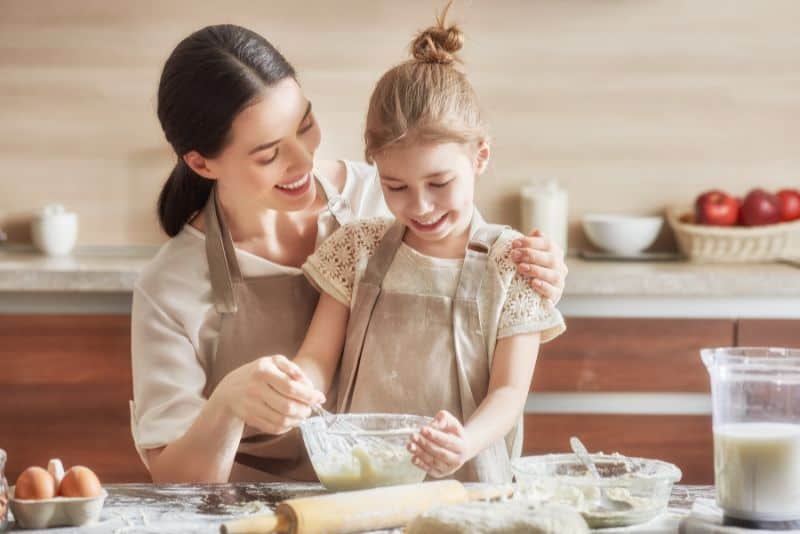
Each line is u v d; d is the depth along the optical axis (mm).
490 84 3957
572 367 3342
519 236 1921
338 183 2219
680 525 1408
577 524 1308
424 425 1655
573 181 3992
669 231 3957
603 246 3793
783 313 3344
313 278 1992
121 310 3359
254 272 2047
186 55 1865
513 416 1771
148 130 3992
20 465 3377
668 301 3340
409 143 1756
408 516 1408
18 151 3992
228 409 1702
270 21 3938
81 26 3953
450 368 1860
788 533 1339
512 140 3973
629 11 3936
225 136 1820
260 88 1808
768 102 3973
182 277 2033
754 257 3650
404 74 1822
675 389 3354
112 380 3363
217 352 2033
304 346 1977
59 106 3980
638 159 3990
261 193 1871
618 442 3359
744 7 3936
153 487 1630
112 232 4016
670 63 3959
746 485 1356
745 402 1386
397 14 3926
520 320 1839
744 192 3992
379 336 1898
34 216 3863
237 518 1466
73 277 3312
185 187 2068
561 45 3947
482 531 1272
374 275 1930
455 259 1901
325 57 3941
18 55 3959
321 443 1604
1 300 3352
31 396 3361
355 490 1571
